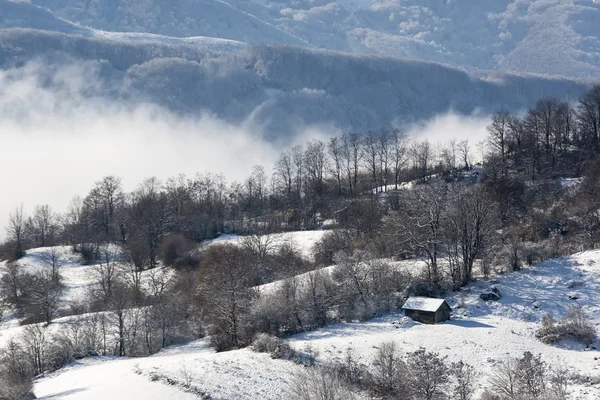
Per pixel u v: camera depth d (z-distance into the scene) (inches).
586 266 5265.8
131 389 3599.9
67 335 5128.0
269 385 3582.7
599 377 3518.7
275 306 4877.0
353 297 5241.1
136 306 5556.1
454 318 4835.1
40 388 3932.1
